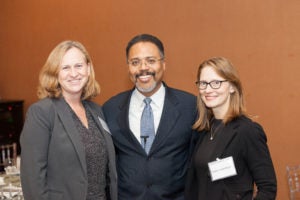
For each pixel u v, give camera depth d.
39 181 1.75
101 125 2.07
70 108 1.95
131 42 2.19
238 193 1.75
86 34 4.59
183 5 3.70
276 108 3.25
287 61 3.16
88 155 1.89
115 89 4.36
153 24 3.94
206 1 3.55
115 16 4.27
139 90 2.19
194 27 3.64
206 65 1.92
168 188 2.09
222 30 3.47
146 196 2.06
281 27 3.16
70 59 1.91
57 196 1.80
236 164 1.77
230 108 1.89
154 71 2.13
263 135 1.79
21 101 5.30
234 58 3.42
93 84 2.14
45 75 1.92
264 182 1.72
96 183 1.93
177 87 3.80
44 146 1.79
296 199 3.24
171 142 2.11
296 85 3.13
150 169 2.08
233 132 1.80
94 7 4.46
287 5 3.12
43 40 5.10
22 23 5.32
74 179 1.82
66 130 1.84
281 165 3.27
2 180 2.89
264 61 3.27
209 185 1.82
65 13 4.79
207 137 1.96
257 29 3.28
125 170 2.13
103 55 4.43
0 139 5.05
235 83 1.89
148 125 2.16
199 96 2.03
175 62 3.80
